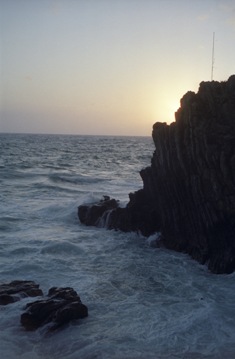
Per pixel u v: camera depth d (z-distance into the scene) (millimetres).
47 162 61094
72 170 50156
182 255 16406
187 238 16734
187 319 10328
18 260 14859
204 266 15062
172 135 16688
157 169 18203
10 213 23594
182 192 16672
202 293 12227
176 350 8898
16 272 13672
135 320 10305
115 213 20516
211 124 15094
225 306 11234
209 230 15281
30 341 9266
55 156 76188
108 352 8805
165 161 17328
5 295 11023
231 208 14508
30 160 64125
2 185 34750
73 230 20250
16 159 65062
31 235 18719
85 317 10391
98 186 36062
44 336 9477
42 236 18578
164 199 17797
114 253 16453
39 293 11562
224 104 15047
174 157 16656
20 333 9570
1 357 8609
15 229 19922
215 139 14852
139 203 19734
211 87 15508
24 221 21828
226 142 14539
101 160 69125
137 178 42625
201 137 15062
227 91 15203
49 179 39406
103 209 21609
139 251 16844
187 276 13906
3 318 10164
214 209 15039
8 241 17406
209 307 11055
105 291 12320
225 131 14805
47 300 10539
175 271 14422
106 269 14445
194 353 8797
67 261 15141
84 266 14695
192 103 15594
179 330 9750
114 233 19609
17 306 10719
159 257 16062
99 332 9672
